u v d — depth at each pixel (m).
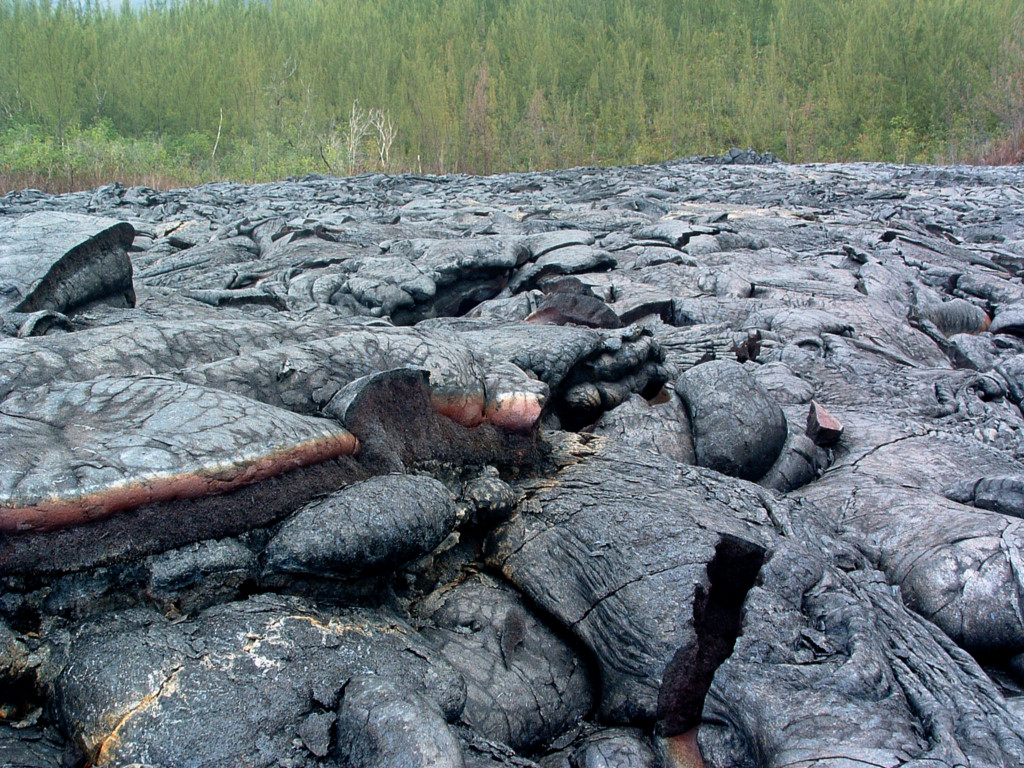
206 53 36.72
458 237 12.20
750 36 38.28
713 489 4.60
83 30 36.50
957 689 3.46
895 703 3.35
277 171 26.86
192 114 32.62
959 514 4.68
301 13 44.25
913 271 11.17
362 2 45.91
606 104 34.34
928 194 17.47
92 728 2.72
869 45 33.84
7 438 3.05
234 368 4.04
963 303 10.08
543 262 9.98
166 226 13.21
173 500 3.15
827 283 10.12
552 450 4.93
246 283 9.77
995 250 13.02
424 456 4.22
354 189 19.34
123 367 3.91
